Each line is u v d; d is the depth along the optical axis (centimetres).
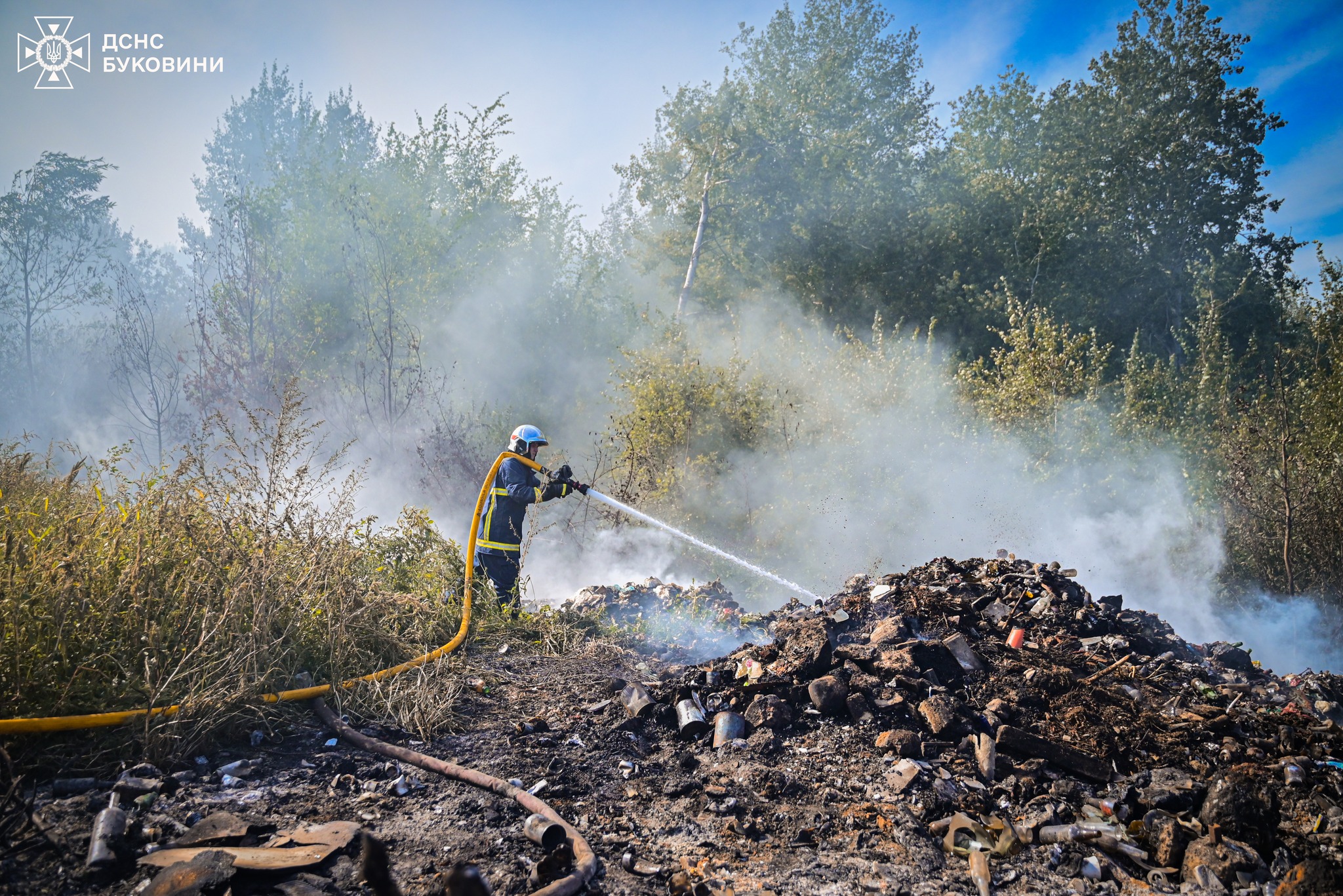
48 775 279
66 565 319
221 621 336
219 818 265
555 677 464
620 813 318
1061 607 522
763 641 555
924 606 500
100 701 307
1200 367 1190
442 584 554
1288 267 2338
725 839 302
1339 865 264
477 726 385
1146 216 2366
